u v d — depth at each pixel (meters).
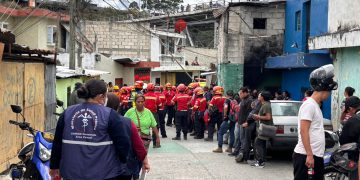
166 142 16.61
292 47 23.42
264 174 10.64
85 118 4.67
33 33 31.80
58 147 4.76
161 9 47.47
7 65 9.96
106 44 41.12
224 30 25.33
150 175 10.45
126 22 40.78
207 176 10.39
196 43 56.88
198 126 17.86
